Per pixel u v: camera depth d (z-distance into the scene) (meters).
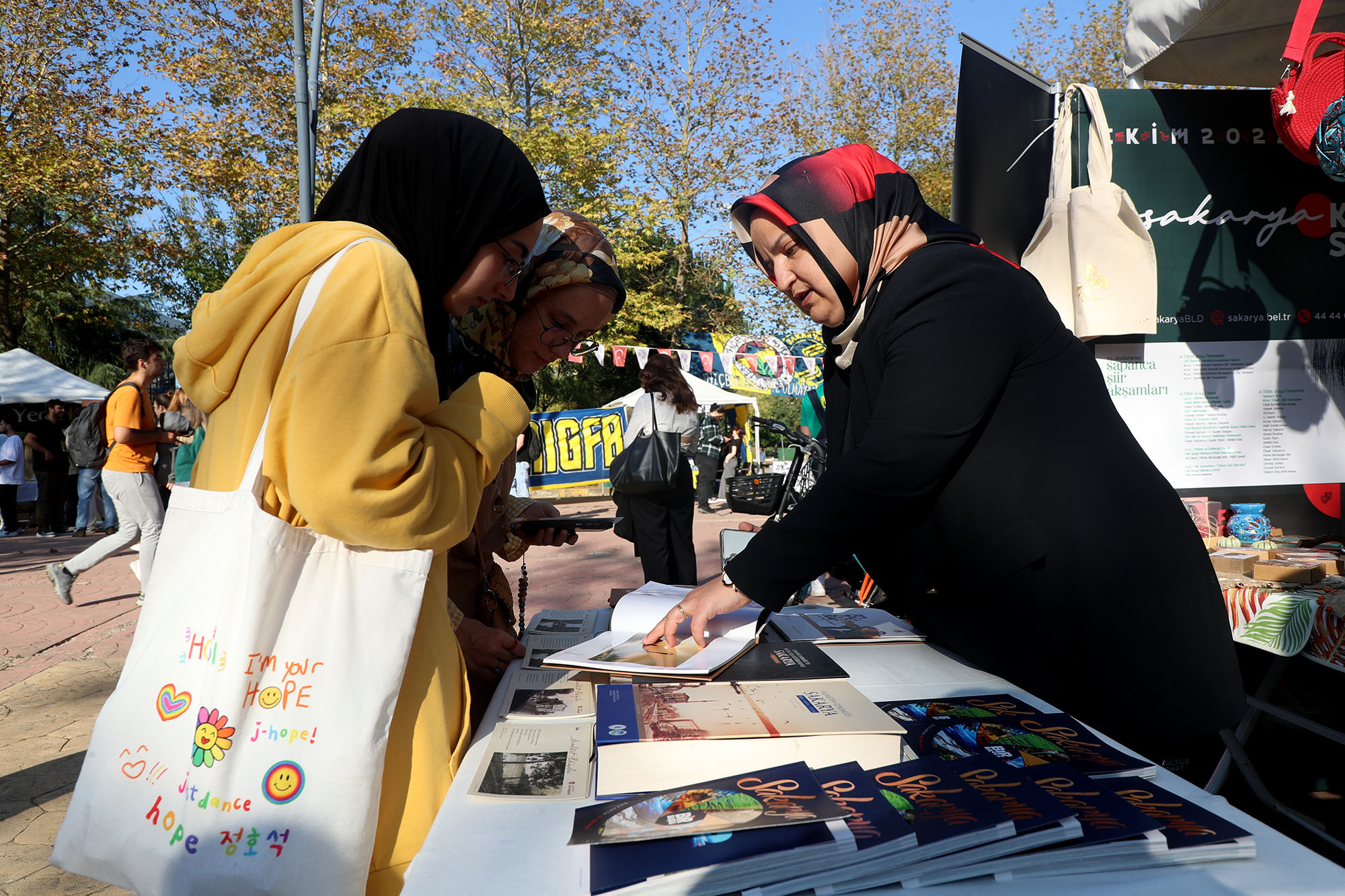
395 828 1.01
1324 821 2.33
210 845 0.93
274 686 0.96
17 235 18.33
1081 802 0.78
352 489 0.94
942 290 1.31
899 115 22.34
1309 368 2.73
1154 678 1.27
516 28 20.42
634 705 1.04
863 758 0.92
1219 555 2.31
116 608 6.15
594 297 1.70
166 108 16.20
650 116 21.66
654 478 4.93
